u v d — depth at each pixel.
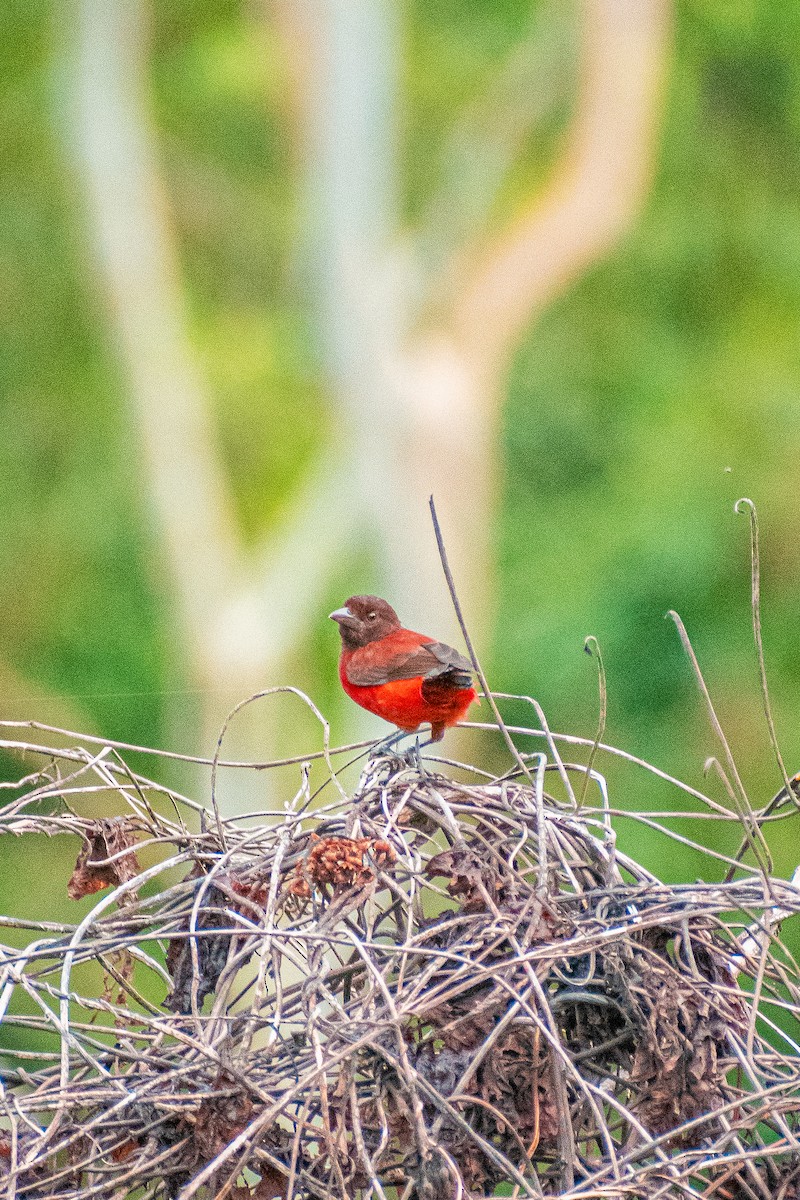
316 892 3.76
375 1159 3.31
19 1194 3.48
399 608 18.33
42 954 3.55
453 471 18.50
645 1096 3.60
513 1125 3.53
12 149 21.64
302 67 18.58
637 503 18.97
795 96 20.64
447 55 21.05
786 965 4.45
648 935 3.75
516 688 18.05
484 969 3.42
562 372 20.86
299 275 20.97
